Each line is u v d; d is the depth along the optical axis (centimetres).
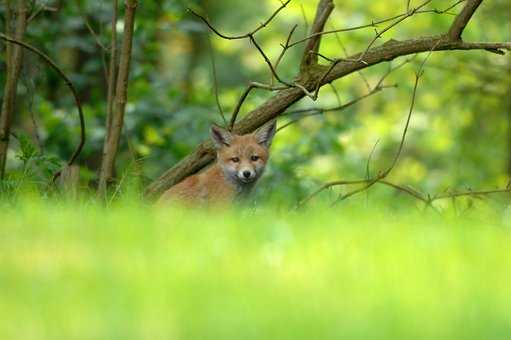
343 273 688
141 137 2081
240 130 1447
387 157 3359
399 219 1132
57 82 2147
